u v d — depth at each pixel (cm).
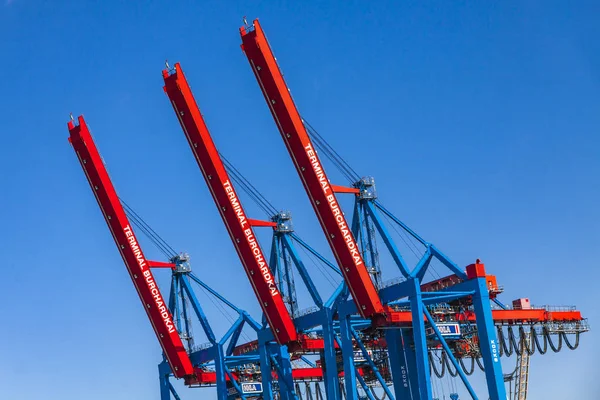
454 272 8969
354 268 8981
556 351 9788
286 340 9894
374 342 10456
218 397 10662
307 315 9894
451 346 9606
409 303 9550
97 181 10738
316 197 9000
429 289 9438
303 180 9031
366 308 9019
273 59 9031
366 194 9381
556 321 9806
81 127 10712
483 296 8775
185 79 9731
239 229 9794
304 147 8975
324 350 9756
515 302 9862
